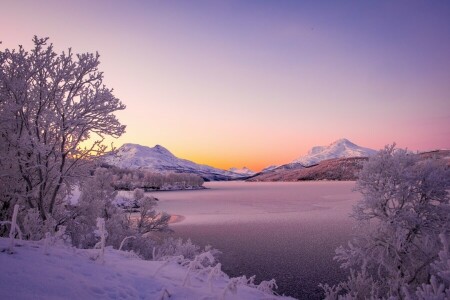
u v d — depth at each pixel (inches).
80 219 434.9
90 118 385.1
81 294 123.2
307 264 818.8
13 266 129.0
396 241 375.2
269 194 4343.0
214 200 3415.4
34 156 381.7
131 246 474.6
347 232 1268.5
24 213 367.9
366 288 371.9
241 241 1125.1
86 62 375.6
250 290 220.5
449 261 134.0
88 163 422.3
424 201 393.7
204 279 213.8
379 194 391.9
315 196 3636.8
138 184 5757.9
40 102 364.2
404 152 406.3
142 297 142.9
